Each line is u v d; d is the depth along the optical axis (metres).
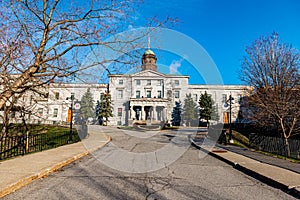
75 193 5.24
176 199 4.99
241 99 21.30
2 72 10.50
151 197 5.09
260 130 21.42
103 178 6.79
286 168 8.50
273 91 16.33
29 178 6.16
